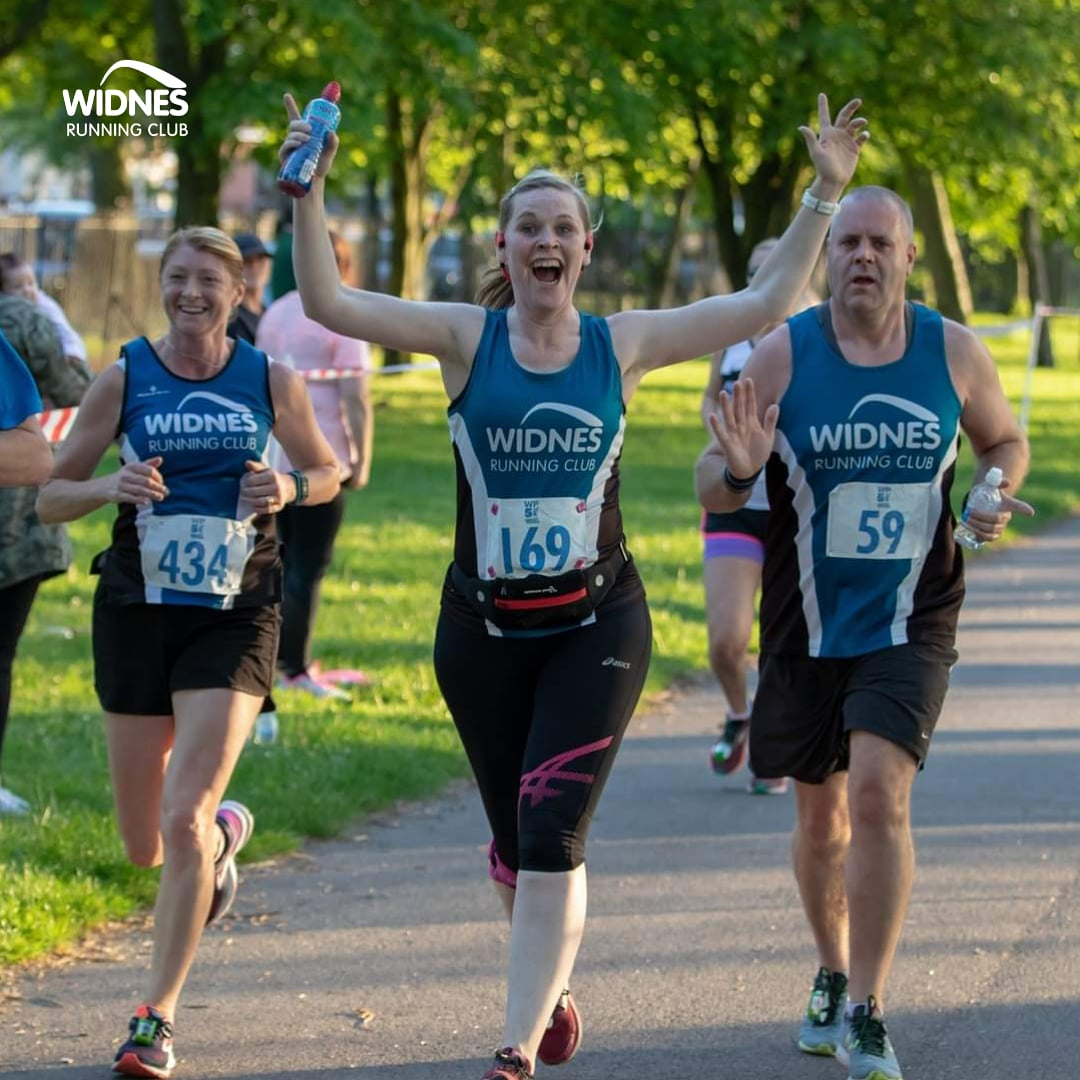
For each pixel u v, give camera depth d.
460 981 18.31
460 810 25.27
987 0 89.94
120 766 17.11
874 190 16.08
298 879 21.83
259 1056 16.22
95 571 17.34
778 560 16.41
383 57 73.94
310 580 30.70
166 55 78.31
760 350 16.39
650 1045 16.64
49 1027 16.81
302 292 14.61
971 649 37.81
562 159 86.56
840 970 16.62
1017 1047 16.55
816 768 16.33
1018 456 16.59
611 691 14.67
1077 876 22.14
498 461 14.67
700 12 83.38
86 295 105.69
